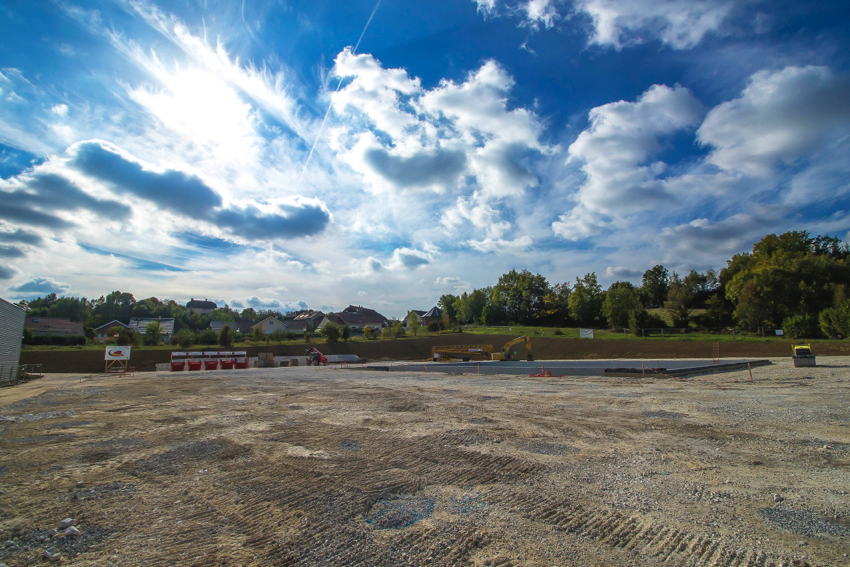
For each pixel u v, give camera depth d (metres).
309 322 85.69
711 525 4.46
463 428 9.34
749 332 49.44
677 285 63.81
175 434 8.82
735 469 6.34
